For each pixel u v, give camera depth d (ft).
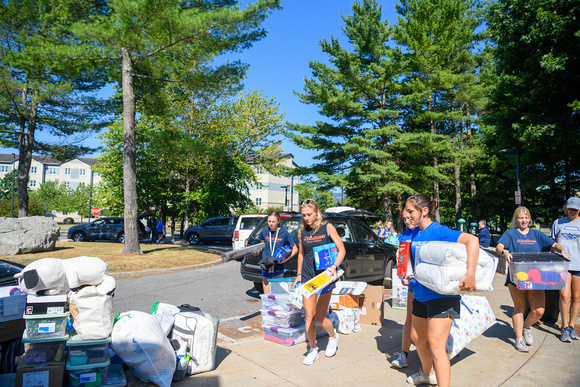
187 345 12.71
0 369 11.32
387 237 39.24
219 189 92.94
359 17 96.48
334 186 102.42
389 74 91.04
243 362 13.89
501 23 57.98
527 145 56.65
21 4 57.98
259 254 24.98
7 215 177.37
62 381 10.27
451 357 13.12
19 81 63.93
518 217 16.53
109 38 41.78
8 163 282.36
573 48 49.70
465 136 114.32
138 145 87.04
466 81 96.94
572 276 16.71
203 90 50.72
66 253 47.55
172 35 42.86
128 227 48.49
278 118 102.01
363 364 13.79
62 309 10.36
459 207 105.09
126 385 11.10
